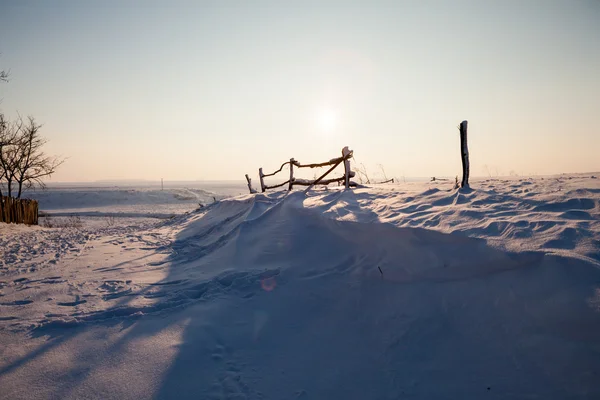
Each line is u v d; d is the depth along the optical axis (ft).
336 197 21.47
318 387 8.93
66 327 12.55
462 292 10.73
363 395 8.55
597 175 20.56
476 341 9.27
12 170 76.38
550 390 7.43
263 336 11.48
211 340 11.23
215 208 39.91
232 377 9.37
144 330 12.04
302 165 30.25
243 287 15.38
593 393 6.94
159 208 148.97
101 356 10.43
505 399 7.63
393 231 13.61
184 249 26.43
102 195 180.45
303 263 16.63
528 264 9.52
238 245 21.18
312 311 12.80
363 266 14.39
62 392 8.76
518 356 8.38
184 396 8.63
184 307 13.85
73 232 45.93
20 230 47.03
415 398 8.24
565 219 10.95
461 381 8.40
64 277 19.62
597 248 8.97
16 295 16.33
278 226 21.24
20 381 9.22
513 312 9.25
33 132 77.36
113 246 30.32
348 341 10.84
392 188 21.80
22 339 11.62
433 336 10.02
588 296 7.91
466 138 17.37
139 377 9.37
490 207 13.46
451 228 12.02
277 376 9.42
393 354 9.86
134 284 17.61
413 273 12.26
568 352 7.80
